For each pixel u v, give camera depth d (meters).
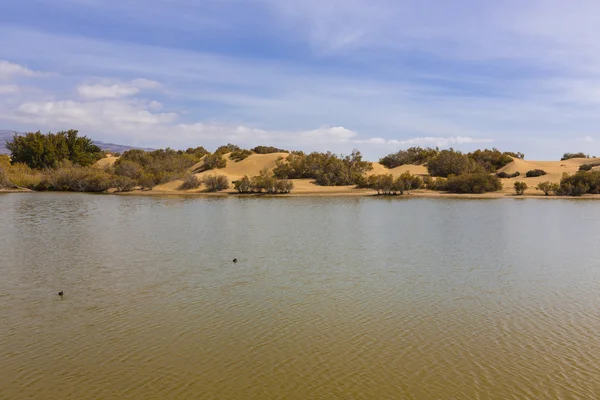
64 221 44.09
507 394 11.71
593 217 47.44
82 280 22.34
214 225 41.62
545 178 91.19
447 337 15.20
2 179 88.06
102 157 141.88
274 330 15.87
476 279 22.45
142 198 72.81
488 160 115.00
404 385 12.16
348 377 12.58
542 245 31.48
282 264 25.73
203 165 111.62
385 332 15.64
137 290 20.64
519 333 15.52
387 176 80.31
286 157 111.69
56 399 11.60
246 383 12.30
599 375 12.62
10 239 33.72
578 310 17.80
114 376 12.72
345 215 49.72
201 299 19.31
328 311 17.77
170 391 11.92
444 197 73.94
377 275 23.25
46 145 114.50
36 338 15.33
